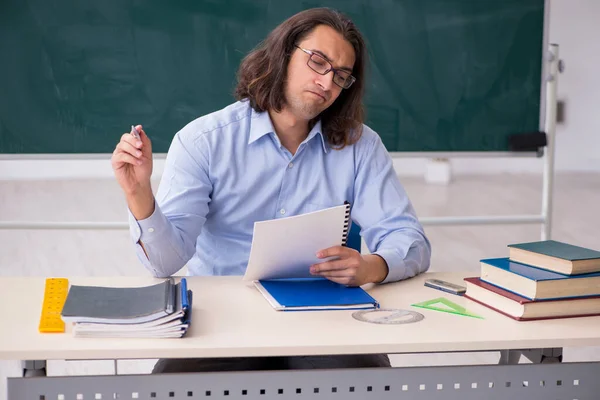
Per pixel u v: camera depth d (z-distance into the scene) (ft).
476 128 10.62
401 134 10.55
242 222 5.99
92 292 4.44
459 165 24.08
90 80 9.89
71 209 18.01
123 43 9.91
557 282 4.53
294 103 5.68
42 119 9.86
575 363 4.40
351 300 4.78
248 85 5.95
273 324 4.39
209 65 10.11
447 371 4.31
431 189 21.17
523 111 10.63
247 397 4.18
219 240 6.03
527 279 4.56
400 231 5.86
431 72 10.46
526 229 16.85
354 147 6.14
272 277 5.21
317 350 4.06
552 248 4.88
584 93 23.93
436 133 10.59
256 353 4.01
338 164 6.09
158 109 10.11
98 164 22.09
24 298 4.79
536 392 4.39
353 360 5.29
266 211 6.02
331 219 4.99
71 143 9.96
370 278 5.20
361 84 5.98
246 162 5.93
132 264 13.97
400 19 10.32
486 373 4.33
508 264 4.87
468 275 5.69
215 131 5.91
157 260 5.22
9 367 8.89
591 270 4.61
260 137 5.88
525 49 10.52
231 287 5.18
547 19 10.46
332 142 6.05
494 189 21.27
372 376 4.25
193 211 5.64
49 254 14.51
